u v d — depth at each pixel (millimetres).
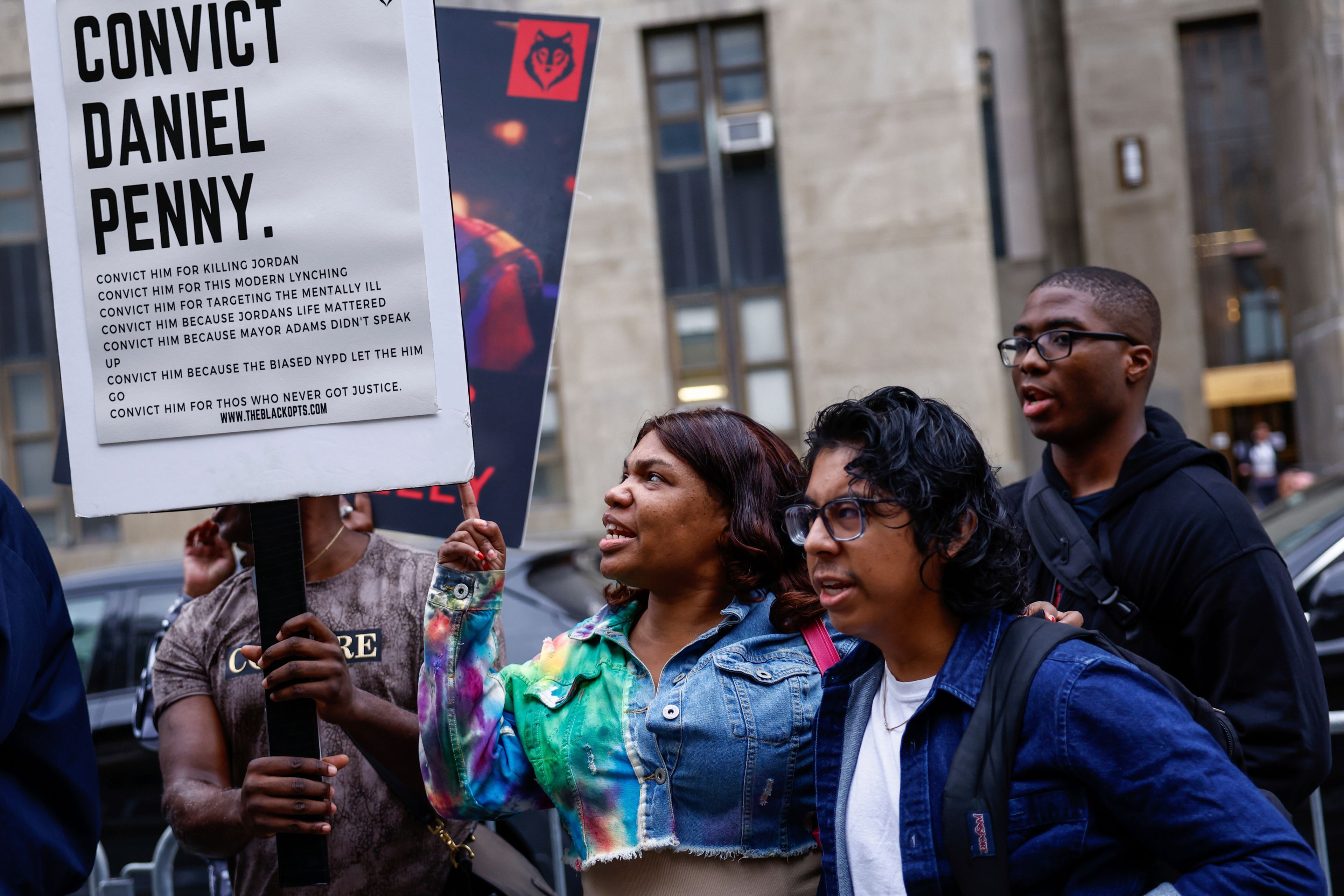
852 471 1433
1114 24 14594
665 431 1831
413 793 1961
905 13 12305
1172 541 1939
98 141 1629
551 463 12547
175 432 1620
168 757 2043
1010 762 1379
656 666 1830
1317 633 3723
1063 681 1372
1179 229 14484
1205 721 1516
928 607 1479
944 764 1425
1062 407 2133
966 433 1459
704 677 1748
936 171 12289
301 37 1615
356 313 1613
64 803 1659
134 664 4613
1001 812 1363
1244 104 14742
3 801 1574
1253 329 14867
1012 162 15078
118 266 1627
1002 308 15039
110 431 1624
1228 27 14695
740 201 12680
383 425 1612
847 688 1581
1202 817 1283
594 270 12500
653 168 12695
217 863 2406
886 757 1498
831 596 1458
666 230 12742
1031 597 1737
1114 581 2012
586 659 1837
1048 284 2201
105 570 4867
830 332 12422
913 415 1445
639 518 1792
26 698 1567
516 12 2488
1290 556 3895
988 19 15086
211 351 1621
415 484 1608
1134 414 2148
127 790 4414
